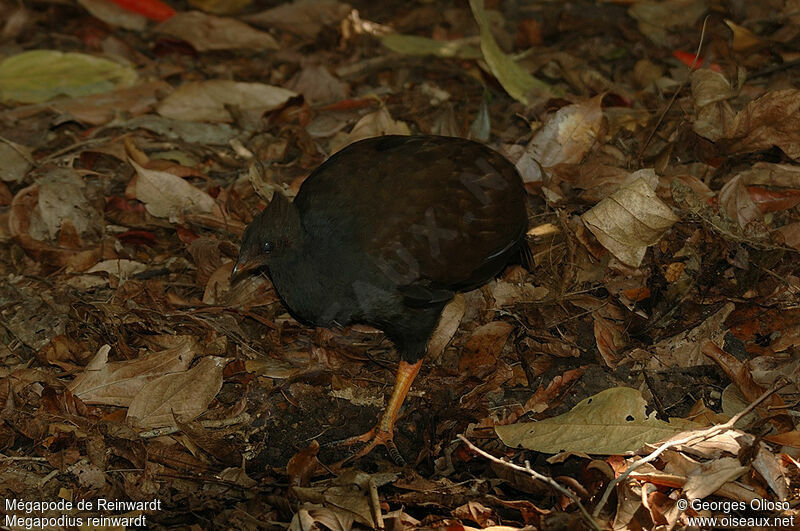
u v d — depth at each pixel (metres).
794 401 6.18
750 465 5.42
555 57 9.58
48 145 8.63
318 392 6.37
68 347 6.62
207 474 5.92
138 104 9.07
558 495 5.42
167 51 10.18
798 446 5.68
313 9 10.78
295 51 10.26
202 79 9.85
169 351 6.41
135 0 10.66
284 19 10.71
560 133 7.74
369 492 5.48
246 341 6.72
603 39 10.00
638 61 9.45
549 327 6.77
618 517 5.26
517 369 6.57
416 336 6.17
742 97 8.56
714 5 10.06
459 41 9.91
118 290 7.02
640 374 6.44
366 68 9.90
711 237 6.92
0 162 8.08
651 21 10.06
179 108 8.88
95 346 6.70
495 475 5.84
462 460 6.04
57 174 7.93
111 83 9.40
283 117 8.78
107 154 8.29
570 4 10.67
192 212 7.67
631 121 8.30
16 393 6.30
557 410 6.25
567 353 6.60
